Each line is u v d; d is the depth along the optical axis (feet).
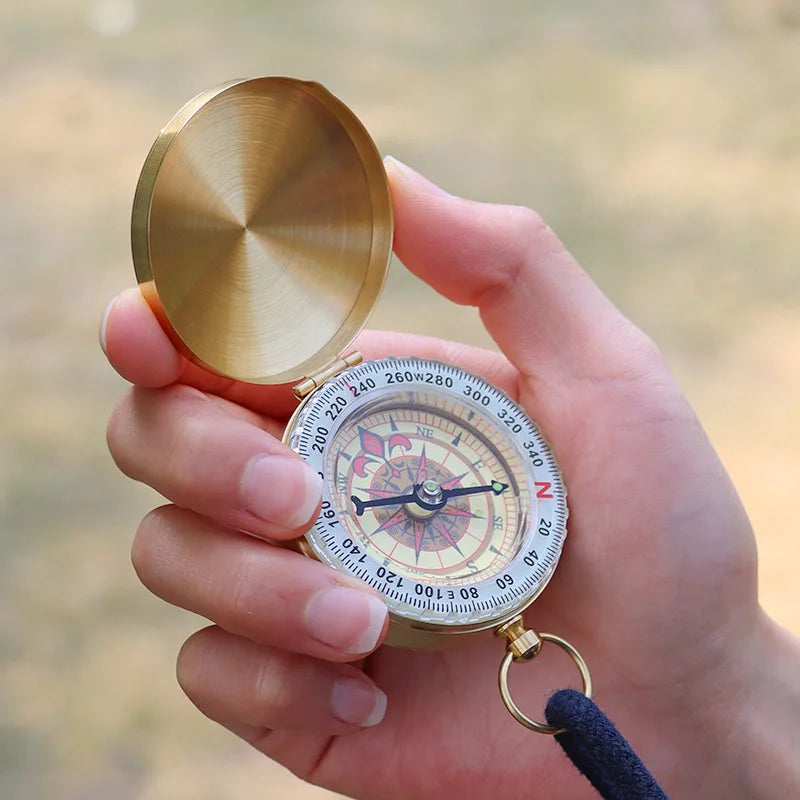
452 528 1.40
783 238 3.11
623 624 1.45
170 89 3.72
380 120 3.60
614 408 1.46
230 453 1.35
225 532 1.38
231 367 1.39
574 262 1.49
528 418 1.44
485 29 4.21
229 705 1.40
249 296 1.41
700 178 3.38
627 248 3.09
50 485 2.43
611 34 4.17
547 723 1.36
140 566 1.39
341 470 1.39
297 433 1.39
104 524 2.36
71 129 3.54
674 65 4.00
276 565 1.35
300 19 4.20
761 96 3.81
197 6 4.24
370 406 1.42
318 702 1.38
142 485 2.46
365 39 4.09
